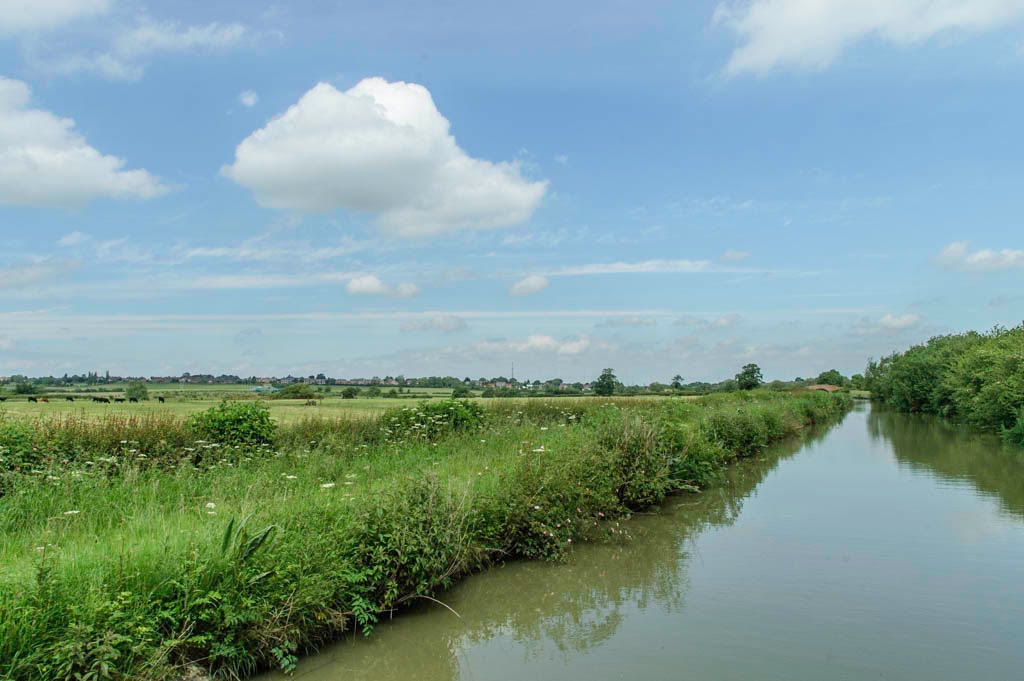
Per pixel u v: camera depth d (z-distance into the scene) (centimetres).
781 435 2939
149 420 1326
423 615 740
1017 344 3297
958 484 1616
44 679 445
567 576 882
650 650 643
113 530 725
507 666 617
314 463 1170
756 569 905
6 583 502
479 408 1964
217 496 890
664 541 1062
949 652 625
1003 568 894
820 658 616
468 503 875
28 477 885
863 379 11225
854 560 942
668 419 1664
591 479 1146
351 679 588
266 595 585
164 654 502
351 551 699
